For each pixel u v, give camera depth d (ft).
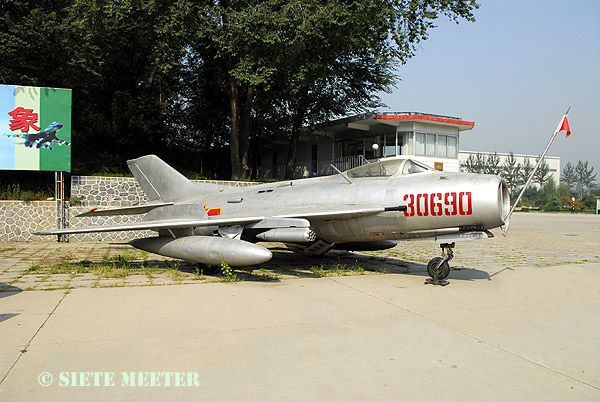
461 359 15.37
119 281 29.55
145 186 47.70
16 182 65.41
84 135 85.81
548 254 47.93
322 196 34.99
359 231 33.06
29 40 64.59
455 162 101.04
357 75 95.86
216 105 104.27
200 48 85.71
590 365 15.01
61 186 58.75
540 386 13.19
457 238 29.37
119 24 67.21
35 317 19.99
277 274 33.22
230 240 30.78
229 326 18.97
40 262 38.91
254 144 115.44
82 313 20.83
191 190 45.27
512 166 320.70
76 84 73.92
